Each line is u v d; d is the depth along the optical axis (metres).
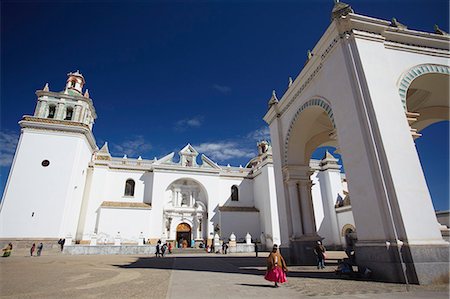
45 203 25.23
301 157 13.38
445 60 9.63
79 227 29.36
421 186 7.20
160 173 34.09
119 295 6.09
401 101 8.35
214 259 17.45
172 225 33.50
